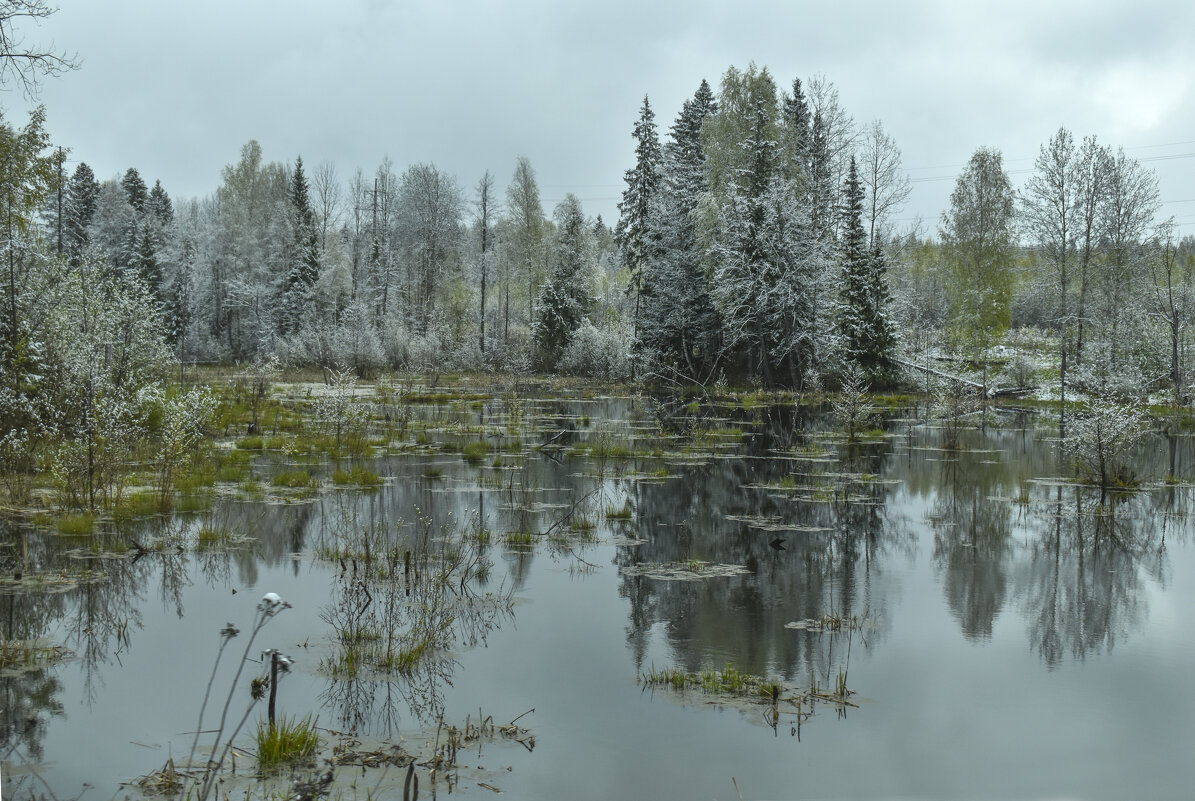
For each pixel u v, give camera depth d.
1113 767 5.38
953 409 29.62
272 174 68.31
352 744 5.53
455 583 9.41
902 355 41.34
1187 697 6.55
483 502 13.99
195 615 8.14
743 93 42.28
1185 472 18.47
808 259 37.59
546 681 6.70
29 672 6.73
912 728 5.95
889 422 29.80
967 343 44.41
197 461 16.56
